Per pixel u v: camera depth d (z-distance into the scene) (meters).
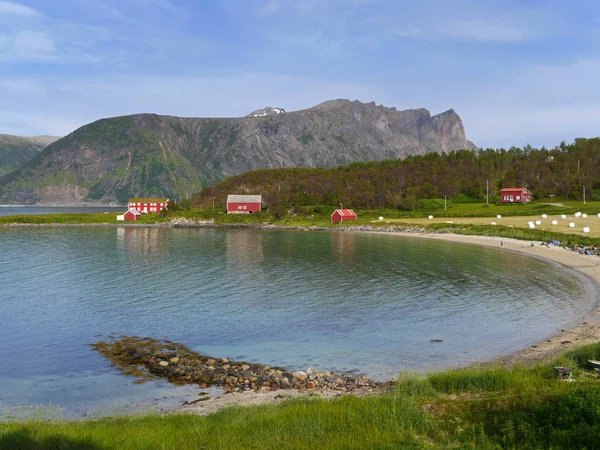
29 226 175.88
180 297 56.09
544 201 194.88
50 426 21.73
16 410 26.73
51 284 63.69
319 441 18.20
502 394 22.97
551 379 24.98
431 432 19.17
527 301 52.31
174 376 32.31
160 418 22.83
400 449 17.23
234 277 68.69
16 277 68.62
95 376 32.34
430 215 174.75
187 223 187.00
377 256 90.50
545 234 109.25
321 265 79.75
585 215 149.50
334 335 41.34
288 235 140.62
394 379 30.97
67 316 47.75
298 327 43.88
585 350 30.66
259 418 21.02
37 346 38.56
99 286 62.34
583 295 53.97
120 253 95.94
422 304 52.09
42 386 30.61
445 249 100.94
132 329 43.44
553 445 16.98
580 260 78.94
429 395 24.03
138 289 60.50
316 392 28.75
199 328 43.69
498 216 155.62
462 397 23.27
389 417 20.33
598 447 16.50
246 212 199.12
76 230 159.00
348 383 30.38
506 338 39.25
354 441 18.05
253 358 35.97
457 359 34.66
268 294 57.69
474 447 17.20
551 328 41.47
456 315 47.25
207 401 27.80
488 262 81.38
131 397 28.75
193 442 18.61
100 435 19.45
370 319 46.31
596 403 18.88
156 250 101.31
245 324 44.94
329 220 178.88
